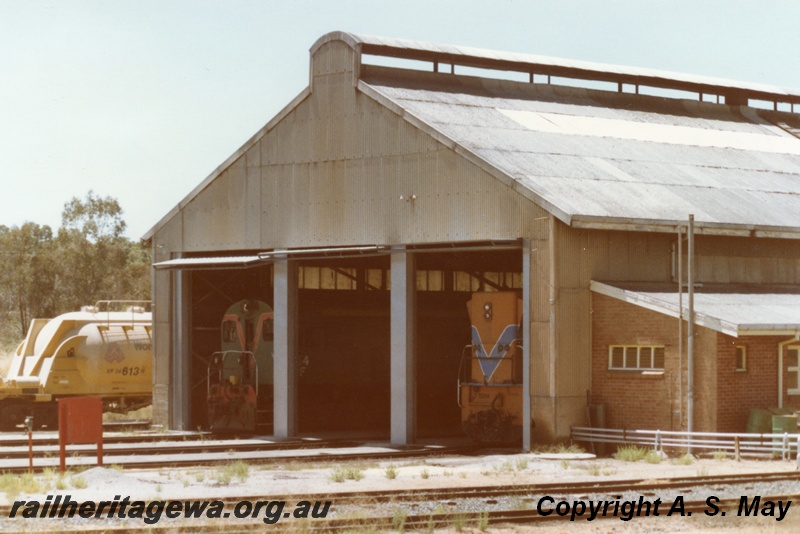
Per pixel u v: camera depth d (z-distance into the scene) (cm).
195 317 3953
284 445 3306
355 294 4094
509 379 3153
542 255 2939
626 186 3238
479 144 3191
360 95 3391
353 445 3366
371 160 3353
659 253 3125
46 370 3869
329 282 4116
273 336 3631
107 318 4031
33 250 7556
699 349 2844
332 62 3478
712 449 2777
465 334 4131
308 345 3909
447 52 3756
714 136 4088
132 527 1669
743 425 2864
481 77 3825
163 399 3916
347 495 2012
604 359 2994
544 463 2714
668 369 2881
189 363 3888
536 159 3228
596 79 4162
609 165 3391
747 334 2750
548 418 2945
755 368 2912
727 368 2836
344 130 3431
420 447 3192
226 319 3812
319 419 3956
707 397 2822
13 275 7288
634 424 2936
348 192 3412
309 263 3934
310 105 3534
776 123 4553
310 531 1680
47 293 7244
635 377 2939
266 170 3653
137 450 3023
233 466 2511
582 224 2873
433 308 4012
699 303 2919
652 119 4066
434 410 4053
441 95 3569
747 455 2725
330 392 3984
